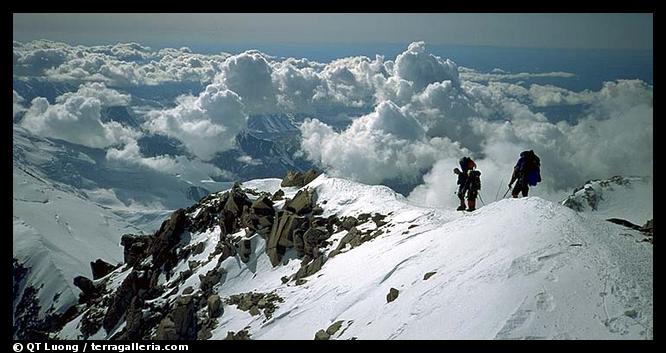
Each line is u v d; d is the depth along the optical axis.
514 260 20.77
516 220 24.44
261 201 42.09
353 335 22.75
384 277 26.39
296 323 27.56
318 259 34.03
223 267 39.59
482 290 19.84
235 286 37.44
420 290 22.59
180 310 34.16
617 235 22.31
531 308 17.77
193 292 39.00
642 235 22.81
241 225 43.53
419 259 26.11
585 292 18.05
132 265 56.72
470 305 19.41
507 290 19.12
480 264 21.84
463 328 18.45
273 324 28.92
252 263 38.84
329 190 41.53
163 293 42.28
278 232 38.56
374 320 22.89
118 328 44.22
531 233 22.64
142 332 37.91
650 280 18.47
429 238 28.23
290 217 38.88
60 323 52.12
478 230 25.47
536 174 29.00
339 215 38.47
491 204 28.39
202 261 43.97
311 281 32.03
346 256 32.50
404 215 34.62
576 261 19.81
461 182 32.47
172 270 45.62
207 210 50.06
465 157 32.38
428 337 19.06
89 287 55.44
